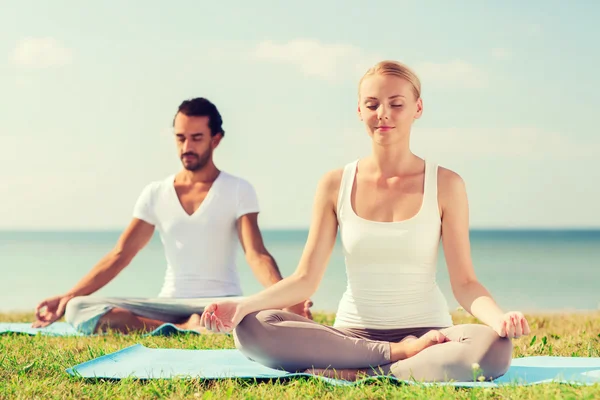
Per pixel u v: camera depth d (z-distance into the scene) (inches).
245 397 186.5
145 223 351.3
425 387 187.8
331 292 1161.4
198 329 320.8
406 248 218.8
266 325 212.4
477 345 200.2
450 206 221.8
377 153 225.8
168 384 200.5
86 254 2397.9
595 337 302.2
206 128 345.7
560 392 180.9
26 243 3048.7
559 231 4269.2
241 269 1530.5
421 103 227.9
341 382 199.9
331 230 229.0
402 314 220.5
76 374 214.2
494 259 2155.5
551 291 1314.0
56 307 336.5
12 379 211.3
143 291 1318.9
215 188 345.7
